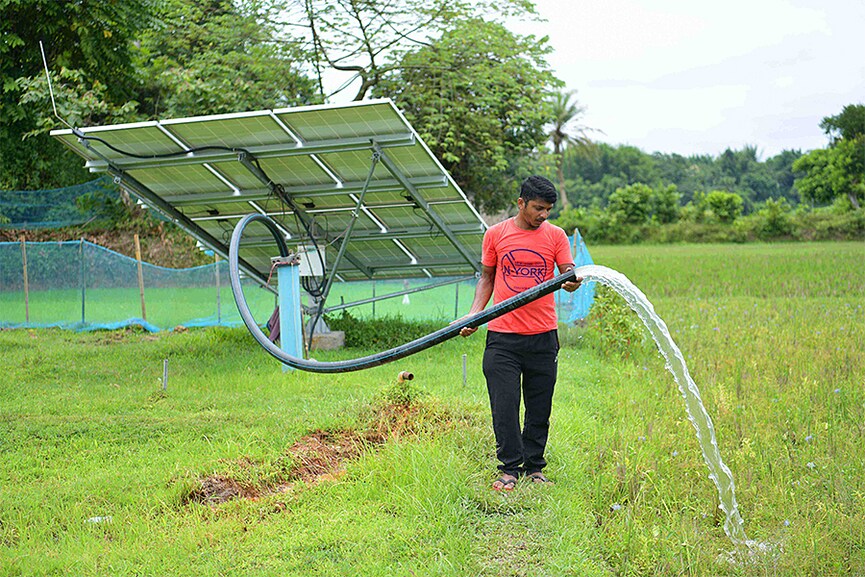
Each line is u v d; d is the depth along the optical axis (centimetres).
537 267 617
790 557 509
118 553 521
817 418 819
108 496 629
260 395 975
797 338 1343
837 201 6694
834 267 3025
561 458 677
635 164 11406
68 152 2044
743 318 1642
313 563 506
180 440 775
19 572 502
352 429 770
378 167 1118
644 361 1161
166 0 1980
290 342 1143
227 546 530
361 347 1375
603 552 523
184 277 1870
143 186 1208
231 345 1363
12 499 620
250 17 2102
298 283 1148
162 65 2108
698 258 3728
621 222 6500
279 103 2083
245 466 680
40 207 2470
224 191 1209
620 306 1315
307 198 1232
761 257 3644
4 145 1858
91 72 1881
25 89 1695
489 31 2161
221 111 1988
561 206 7744
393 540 535
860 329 1438
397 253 1408
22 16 1778
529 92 2302
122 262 1844
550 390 635
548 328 623
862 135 7025
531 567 498
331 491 620
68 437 795
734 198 6638
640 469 650
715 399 859
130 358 1252
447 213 1250
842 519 556
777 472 650
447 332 539
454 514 560
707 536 545
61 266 1827
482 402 859
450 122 2223
